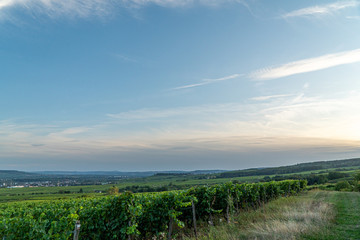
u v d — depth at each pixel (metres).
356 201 20.45
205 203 12.28
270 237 8.22
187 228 11.45
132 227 7.52
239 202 16.19
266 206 16.50
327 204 17.64
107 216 8.41
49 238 6.07
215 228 10.21
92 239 8.45
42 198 51.03
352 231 9.47
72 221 6.47
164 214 9.52
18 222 6.45
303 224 10.02
